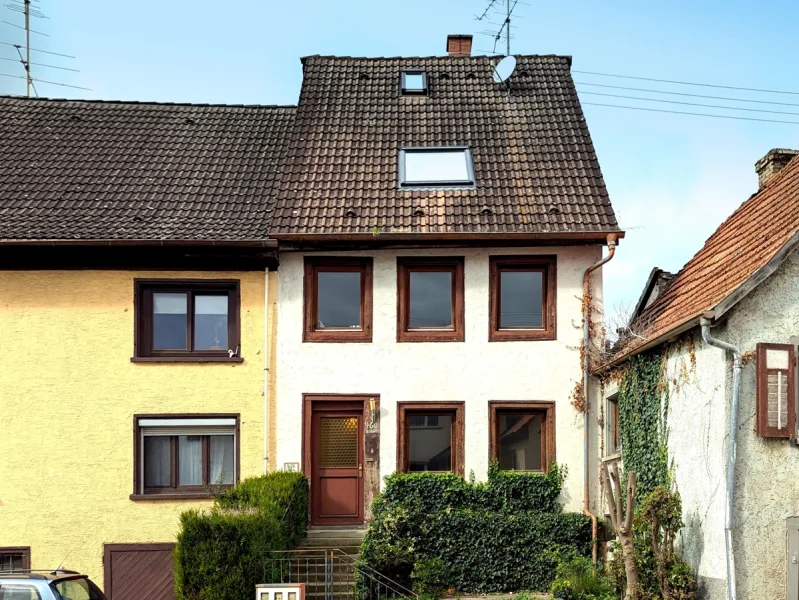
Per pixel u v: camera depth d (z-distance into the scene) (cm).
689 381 1286
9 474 1622
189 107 2056
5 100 2039
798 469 1176
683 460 1301
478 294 1677
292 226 1644
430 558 1554
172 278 1662
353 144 1836
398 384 1659
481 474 1639
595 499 1644
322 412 1677
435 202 1702
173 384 1648
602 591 1373
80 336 1650
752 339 1194
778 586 1155
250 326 1666
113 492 1619
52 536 1606
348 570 1483
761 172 1783
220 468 1658
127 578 1599
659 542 1305
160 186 1798
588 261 1681
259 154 1903
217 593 1237
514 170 1772
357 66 2044
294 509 1507
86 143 1919
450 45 2212
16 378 1641
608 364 1555
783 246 1180
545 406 1658
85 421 1636
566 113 1908
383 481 1639
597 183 1736
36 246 1619
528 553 1574
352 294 1698
